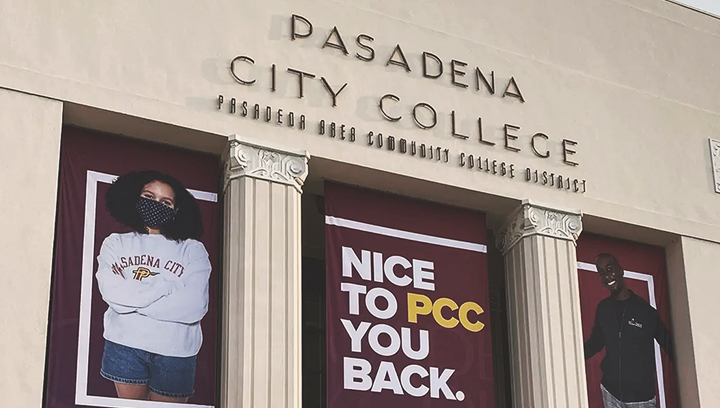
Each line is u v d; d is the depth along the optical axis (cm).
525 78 2291
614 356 2234
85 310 1791
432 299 2073
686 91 2508
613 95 2394
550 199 2223
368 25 2152
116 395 1770
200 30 1983
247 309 1848
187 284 1878
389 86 2128
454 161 2142
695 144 2469
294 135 2003
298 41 2066
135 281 1841
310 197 2162
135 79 1902
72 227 1827
